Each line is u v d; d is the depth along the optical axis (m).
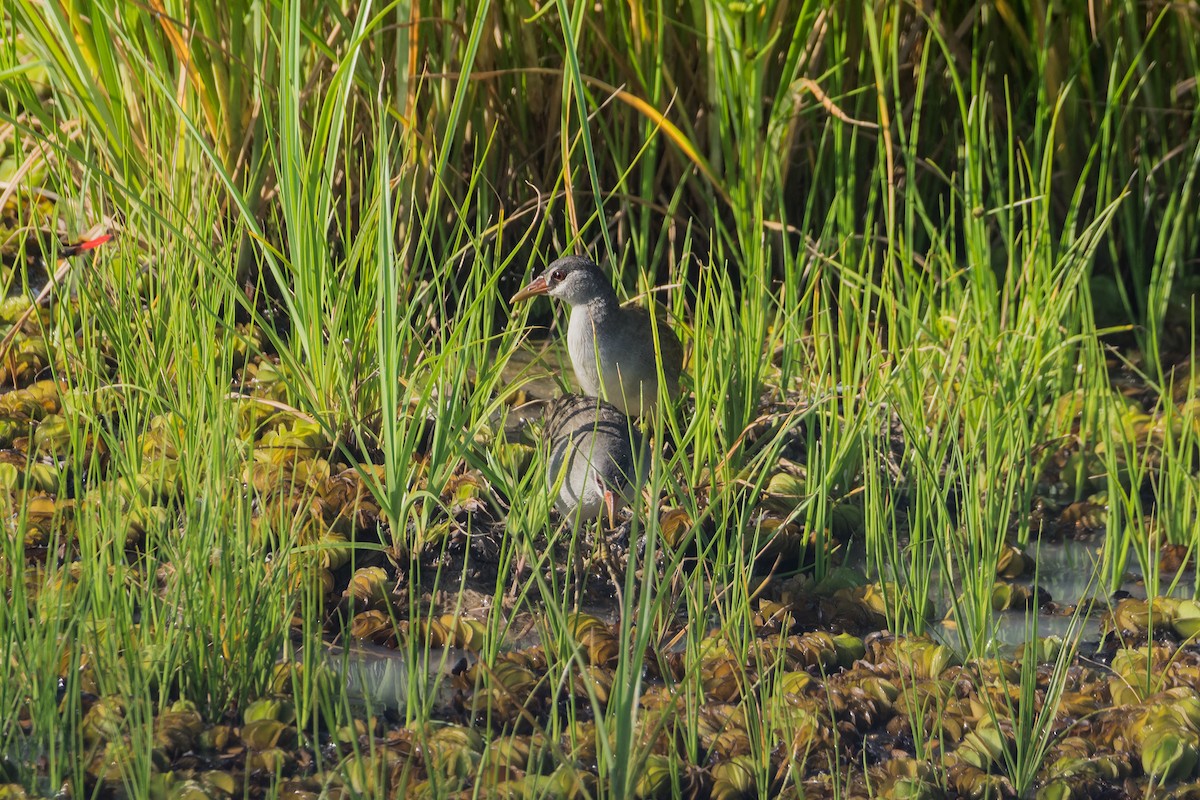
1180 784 7.64
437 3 12.38
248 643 7.77
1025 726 7.64
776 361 12.77
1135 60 13.29
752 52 12.76
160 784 6.90
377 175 10.48
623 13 12.80
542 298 13.50
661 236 12.41
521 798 7.06
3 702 7.10
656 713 7.87
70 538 8.16
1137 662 8.75
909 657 8.68
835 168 13.88
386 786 7.04
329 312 10.58
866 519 9.96
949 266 12.98
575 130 13.31
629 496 9.07
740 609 8.43
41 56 11.30
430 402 10.73
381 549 9.24
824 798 7.29
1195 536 9.95
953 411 10.58
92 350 10.58
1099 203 13.68
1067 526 10.95
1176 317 14.72
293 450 10.30
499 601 8.18
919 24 13.99
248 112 11.95
